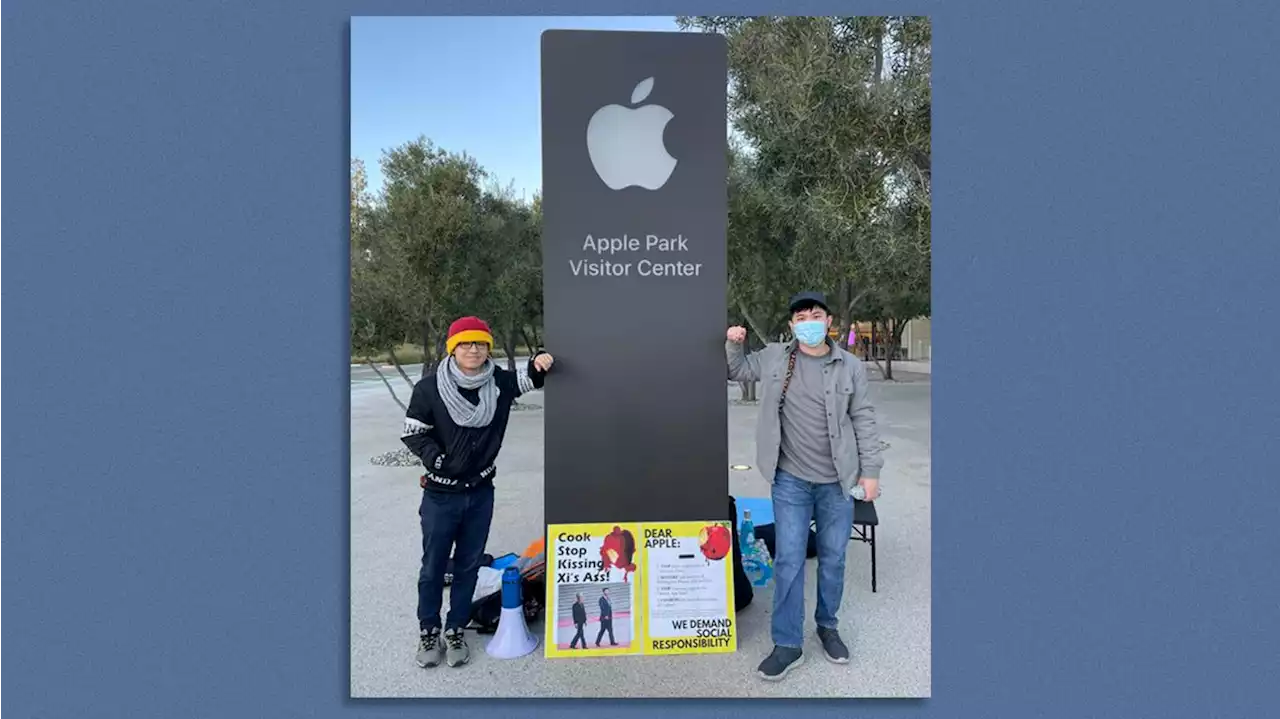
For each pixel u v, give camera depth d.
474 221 7.80
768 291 8.88
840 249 7.19
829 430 3.02
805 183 7.09
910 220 6.82
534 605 3.51
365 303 7.25
